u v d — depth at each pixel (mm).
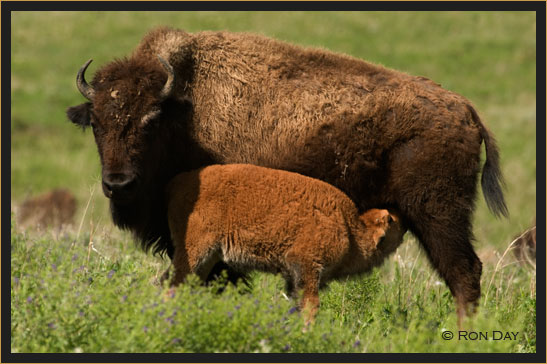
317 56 25750
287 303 19875
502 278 28750
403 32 133500
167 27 26109
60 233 32719
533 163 86625
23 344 17672
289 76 25188
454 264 24172
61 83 109375
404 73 25828
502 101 108812
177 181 22953
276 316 18578
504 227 62500
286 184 21984
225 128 24750
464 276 24125
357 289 24859
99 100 22594
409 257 30438
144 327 17109
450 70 118562
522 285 29984
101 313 17984
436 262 24438
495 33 135125
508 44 130125
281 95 24875
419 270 28922
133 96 22641
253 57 25438
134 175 22188
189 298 18469
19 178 81000
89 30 128625
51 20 133250
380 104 24328
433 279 28219
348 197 23328
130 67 23250
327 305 24359
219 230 21812
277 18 134000
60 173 83562
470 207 24594
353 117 24266
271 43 25938
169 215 22516
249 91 24969
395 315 23453
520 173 82500
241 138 24781
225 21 130500
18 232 29078
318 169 24484
